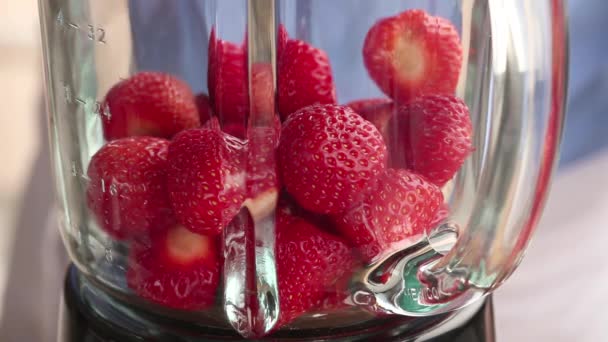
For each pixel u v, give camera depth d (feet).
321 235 1.35
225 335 1.41
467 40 1.35
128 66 1.39
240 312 1.36
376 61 1.34
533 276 2.63
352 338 1.41
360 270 1.37
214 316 1.40
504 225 1.41
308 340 1.40
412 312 1.41
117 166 1.38
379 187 1.33
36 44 2.63
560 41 1.40
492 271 1.43
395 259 1.37
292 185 1.33
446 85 1.35
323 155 1.31
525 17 1.36
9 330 2.38
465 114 1.36
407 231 1.35
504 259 1.42
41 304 2.38
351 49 1.34
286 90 1.34
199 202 1.34
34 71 2.61
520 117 1.38
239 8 1.35
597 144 3.15
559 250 2.71
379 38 1.34
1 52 2.56
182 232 1.37
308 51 1.34
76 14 1.39
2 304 2.38
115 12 1.38
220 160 1.34
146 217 1.38
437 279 1.41
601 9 3.15
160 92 1.38
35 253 2.45
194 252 1.38
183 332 1.42
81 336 1.49
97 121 1.41
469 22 1.35
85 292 1.55
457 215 1.39
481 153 1.38
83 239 1.45
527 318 2.48
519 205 1.40
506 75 1.37
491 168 1.39
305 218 1.35
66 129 1.44
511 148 1.38
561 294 2.55
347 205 1.33
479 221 1.40
